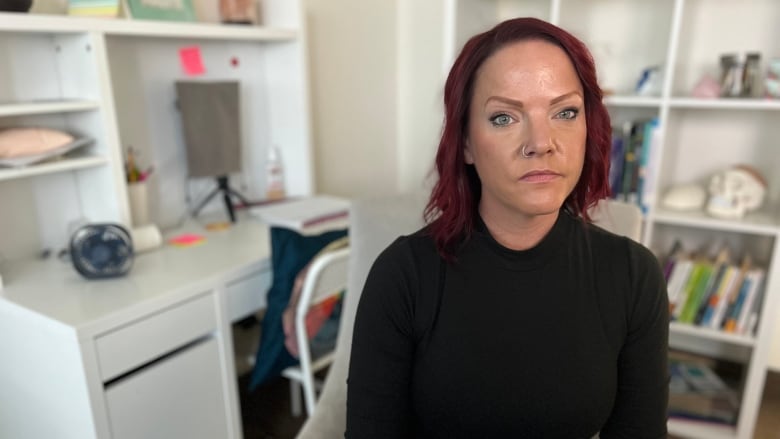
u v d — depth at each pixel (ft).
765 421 6.31
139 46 5.56
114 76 5.39
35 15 4.12
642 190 5.84
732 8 5.99
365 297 2.65
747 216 5.82
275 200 6.77
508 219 2.45
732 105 5.28
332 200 6.42
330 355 5.11
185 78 6.00
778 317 6.85
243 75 6.51
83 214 5.33
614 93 6.39
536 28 2.25
